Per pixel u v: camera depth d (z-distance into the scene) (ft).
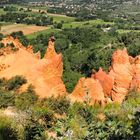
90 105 57.21
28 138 38.04
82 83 75.87
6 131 38.78
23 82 81.87
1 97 66.28
